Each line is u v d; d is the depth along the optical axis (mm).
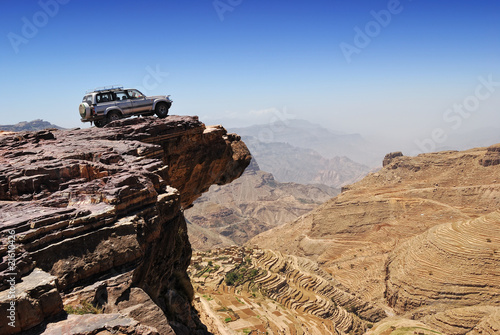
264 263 169375
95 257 10922
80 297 10203
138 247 11859
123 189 12680
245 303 115875
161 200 14789
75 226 10969
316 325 114500
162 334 10695
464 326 124562
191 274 147000
